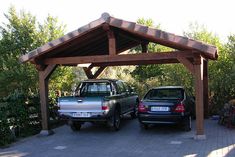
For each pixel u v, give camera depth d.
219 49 16.34
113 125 12.16
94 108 11.59
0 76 18.28
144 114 11.55
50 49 11.36
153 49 22.83
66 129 13.13
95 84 13.33
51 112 14.12
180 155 8.59
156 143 10.09
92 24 10.82
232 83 15.06
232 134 11.14
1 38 19.66
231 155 8.48
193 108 13.45
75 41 11.60
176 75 17.97
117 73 23.86
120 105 13.05
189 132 11.69
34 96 13.13
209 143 9.85
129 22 10.45
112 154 8.90
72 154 9.04
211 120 14.42
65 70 19.00
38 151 9.51
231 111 12.38
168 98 11.97
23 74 18.12
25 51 19.48
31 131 12.52
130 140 10.63
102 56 11.35
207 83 14.92
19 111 12.00
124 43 15.09
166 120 11.30
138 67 23.06
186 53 10.45
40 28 19.72
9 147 10.11
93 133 12.05
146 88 21.06
